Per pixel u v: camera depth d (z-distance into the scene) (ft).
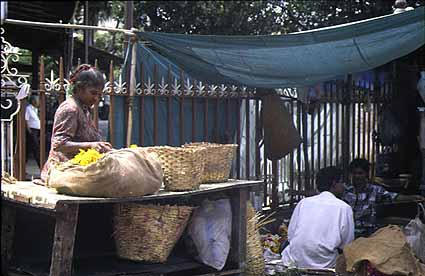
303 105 26.20
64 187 14.03
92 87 15.76
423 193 25.08
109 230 17.46
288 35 19.61
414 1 29.43
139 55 21.85
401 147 28.94
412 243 18.35
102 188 13.70
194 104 22.49
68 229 13.79
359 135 28.66
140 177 14.07
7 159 18.92
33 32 42.86
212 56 20.22
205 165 16.69
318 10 33.78
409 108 28.76
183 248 17.69
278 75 20.92
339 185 20.40
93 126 16.34
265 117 24.31
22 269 15.35
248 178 24.12
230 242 17.07
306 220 18.31
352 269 16.28
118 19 65.87
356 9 32.48
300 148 26.21
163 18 50.03
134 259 15.49
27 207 15.30
